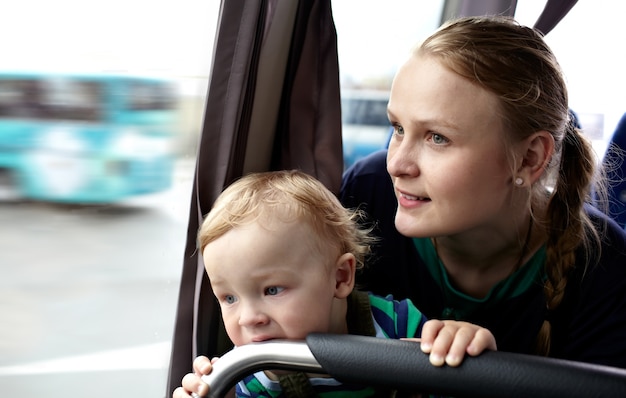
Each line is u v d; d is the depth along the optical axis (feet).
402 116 3.22
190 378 2.84
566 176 3.68
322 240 3.29
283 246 3.16
